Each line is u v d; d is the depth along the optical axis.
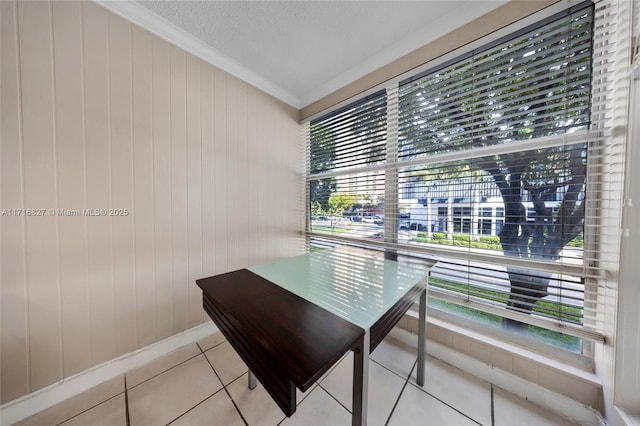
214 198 1.80
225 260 1.89
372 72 1.84
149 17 1.39
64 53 1.16
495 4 1.25
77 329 1.24
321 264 1.40
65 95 1.17
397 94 1.73
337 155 2.20
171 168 1.57
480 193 1.38
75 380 1.23
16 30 1.04
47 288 1.15
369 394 1.24
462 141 1.43
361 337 0.70
